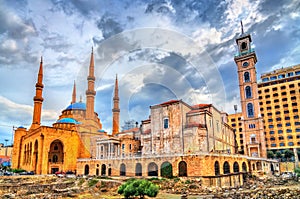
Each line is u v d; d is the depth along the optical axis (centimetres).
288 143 11219
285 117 11588
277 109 11862
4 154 15025
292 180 6644
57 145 9169
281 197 4022
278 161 9825
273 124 11769
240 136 12556
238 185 5900
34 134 9169
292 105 11562
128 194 3972
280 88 12038
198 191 4697
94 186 5525
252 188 5250
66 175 7262
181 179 5256
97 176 6525
